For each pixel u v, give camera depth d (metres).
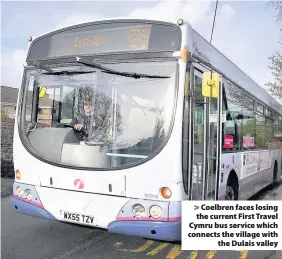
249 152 7.94
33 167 5.00
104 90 4.73
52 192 4.82
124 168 4.38
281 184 12.79
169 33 4.48
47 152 4.95
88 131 4.74
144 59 4.54
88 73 4.86
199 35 4.99
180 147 4.25
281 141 13.17
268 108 10.55
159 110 4.38
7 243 5.31
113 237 5.70
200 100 4.92
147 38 4.58
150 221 4.24
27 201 5.04
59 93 5.05
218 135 5.54
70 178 4.70
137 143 4.41
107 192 4.46
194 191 4.63
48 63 5.17
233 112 6.72
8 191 9.08
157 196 4.25
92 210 4.54
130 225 4.31
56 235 5.73
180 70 4.35
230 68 6.67
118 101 4.62
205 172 5.01
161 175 4.25
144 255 4.99
